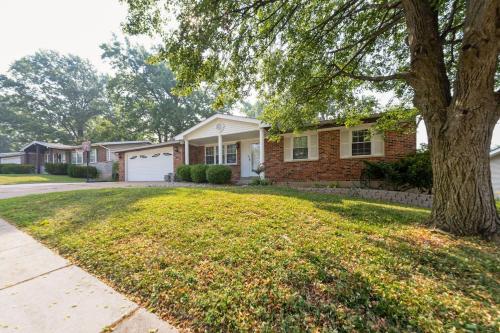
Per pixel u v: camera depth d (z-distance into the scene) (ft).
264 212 15.31
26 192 34.96
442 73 12.73
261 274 8.20
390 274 8.04
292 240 10.84
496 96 11.32
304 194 23.43
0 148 143.95
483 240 10.98
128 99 91.76
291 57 20.31
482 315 6.15
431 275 8.05
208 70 16.11
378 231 12.13
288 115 24.66
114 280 8.76
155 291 7.84
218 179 39.40
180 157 52.44
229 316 6.51
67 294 7.96
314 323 6.13
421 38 12.67
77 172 72.38
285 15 17.67
